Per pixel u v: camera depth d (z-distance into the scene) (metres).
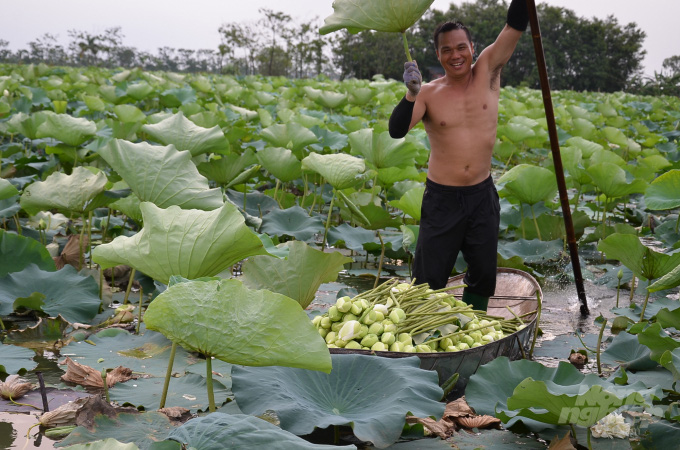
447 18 55.25
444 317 3.32
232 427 2.05
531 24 3.97
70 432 2.60
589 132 12.42
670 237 6.17
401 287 3.47
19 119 8.31
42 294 3.82
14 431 2.64
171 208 2.88
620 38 62.47
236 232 2.74
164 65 63.47
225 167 6.09
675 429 2.69
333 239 5.64
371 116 16.62
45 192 4.46
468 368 3.13
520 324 3.84
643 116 21.81
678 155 11.06
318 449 1.98
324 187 8.17
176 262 2.81
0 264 4.21
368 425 2.35
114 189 5.29
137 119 9.85
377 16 3.32
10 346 3.44
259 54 45.53
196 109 11.49
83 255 4.83
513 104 16.84
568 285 5.43
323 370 2.32
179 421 2.68
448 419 2.88
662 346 3.20
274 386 2.53
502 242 6.49
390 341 3.07
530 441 2.71
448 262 4.10
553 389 2.52
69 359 3.14
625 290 5.38
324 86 22.06
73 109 14.18
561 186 4.39
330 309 3.16
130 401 2.88
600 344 3.71
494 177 10.59
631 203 9.33
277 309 2.26
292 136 7.50
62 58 58.69
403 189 7.10
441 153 4.02
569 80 59.03
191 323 2.35
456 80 3.97
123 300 4.47
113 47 55.22
